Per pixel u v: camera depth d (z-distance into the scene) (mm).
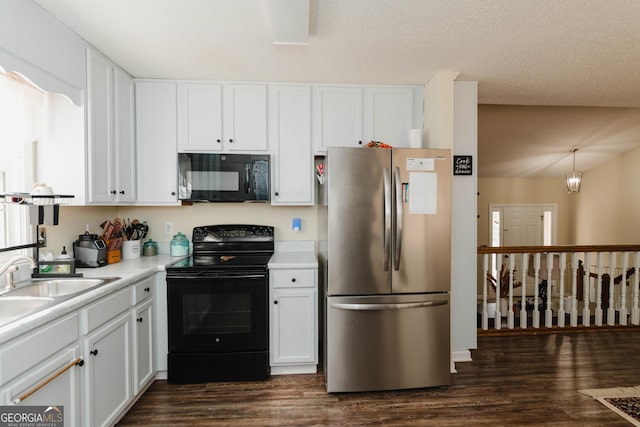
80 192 1936
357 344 2150
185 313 2244
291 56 2186
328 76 2520
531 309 4305
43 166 1903
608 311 3326
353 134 2662
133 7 1638
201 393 2164
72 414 1426
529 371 2471
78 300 1435
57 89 1731
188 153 2443
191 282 2234
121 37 1925
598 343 2986
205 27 1833
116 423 1855
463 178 2693
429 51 2117
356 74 2482
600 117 4258
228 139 2592
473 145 2695
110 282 1756
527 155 5398
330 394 2168
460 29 1854
